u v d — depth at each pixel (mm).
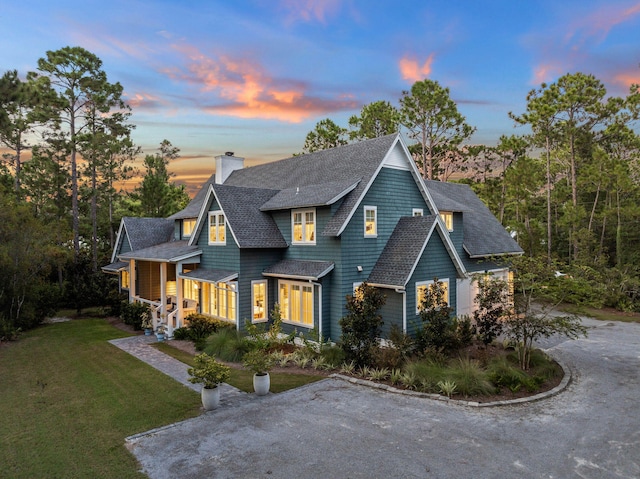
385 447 8000
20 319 19703
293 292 17469
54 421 9523
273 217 19062
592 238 29750
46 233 21016
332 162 20188
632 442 8195
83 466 7457
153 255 20641
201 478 7000
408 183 19062
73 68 29203
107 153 31016
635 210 28656
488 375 11484
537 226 30484
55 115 28266
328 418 9438
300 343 16562
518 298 14680
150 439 8516
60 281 27266
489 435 8516
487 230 24016
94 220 31125
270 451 7898
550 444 8117
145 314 19125
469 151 40406
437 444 8109
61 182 28641
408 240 17156
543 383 11719
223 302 18703
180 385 11922
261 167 25438
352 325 12953
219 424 9195
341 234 16062
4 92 18453
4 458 7793
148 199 34188
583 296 15227
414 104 39031
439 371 11719
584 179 31375
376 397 10781
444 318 13648
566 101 31188
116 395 11188
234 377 12555
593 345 16406
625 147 35344
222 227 18422
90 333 19359
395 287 15430
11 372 13469
